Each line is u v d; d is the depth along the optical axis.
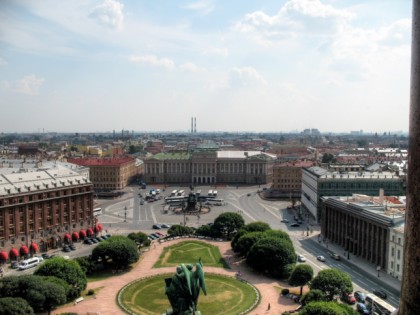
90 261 184.50
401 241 174.50
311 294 136.88
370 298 146.50
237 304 150.25
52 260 157.25
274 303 150.88
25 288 131.25
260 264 177.25
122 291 161.38
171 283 102.69
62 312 141.75
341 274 143.25
